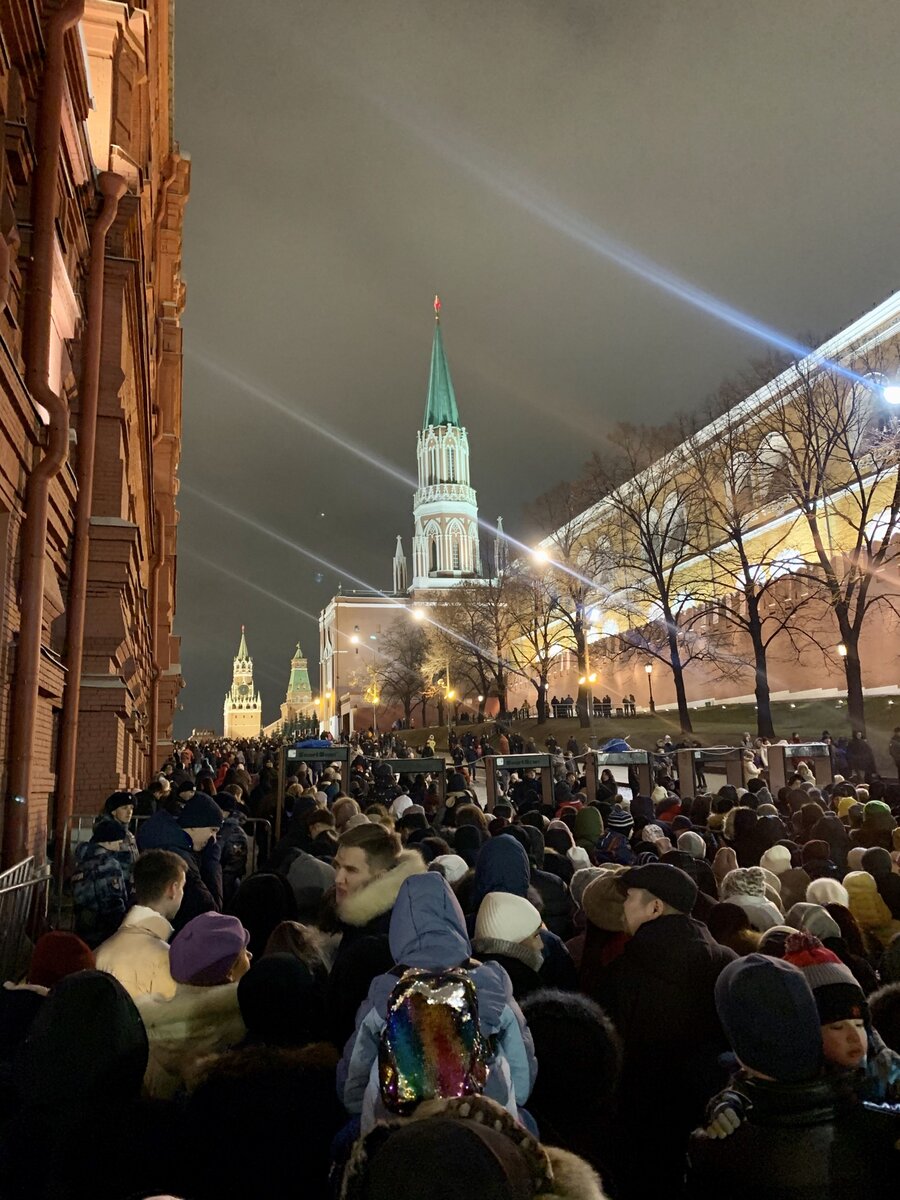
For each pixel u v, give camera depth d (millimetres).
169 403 27781
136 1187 2285
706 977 3434
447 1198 1433
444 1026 2062
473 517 118375
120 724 12750
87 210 11453
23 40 8141
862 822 9039
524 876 4219
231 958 3447
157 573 26938
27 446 8297
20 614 8273
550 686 76625
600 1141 3012
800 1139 2338
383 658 100750
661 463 43094
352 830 4160
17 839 7965
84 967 3332
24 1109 2311
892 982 4059
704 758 17328
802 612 43594
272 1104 2508
